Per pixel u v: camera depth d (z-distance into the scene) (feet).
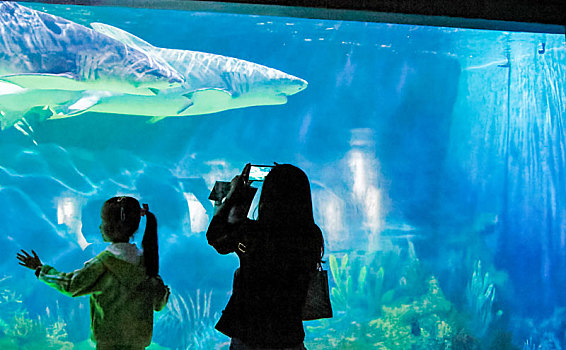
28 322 33.42
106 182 62.80
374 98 69.56
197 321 37.11
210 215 60.54
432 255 50.80
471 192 56.03
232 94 44.60
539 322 38.34
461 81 59.72
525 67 53.36
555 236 47.11
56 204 61.31
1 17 33.24
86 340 33.94
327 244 51.31
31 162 61.82
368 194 57.00
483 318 37.19
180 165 64.39
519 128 53.06
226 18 67.36
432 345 32.89
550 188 49.80
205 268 57.67
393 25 61.82
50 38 34.06
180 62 42.37
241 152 68.33
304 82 45.93
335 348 31.91
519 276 43.86
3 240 60.80
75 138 62.44
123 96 43.91
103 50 35.17
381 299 39.34
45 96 42.91
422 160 61.26
